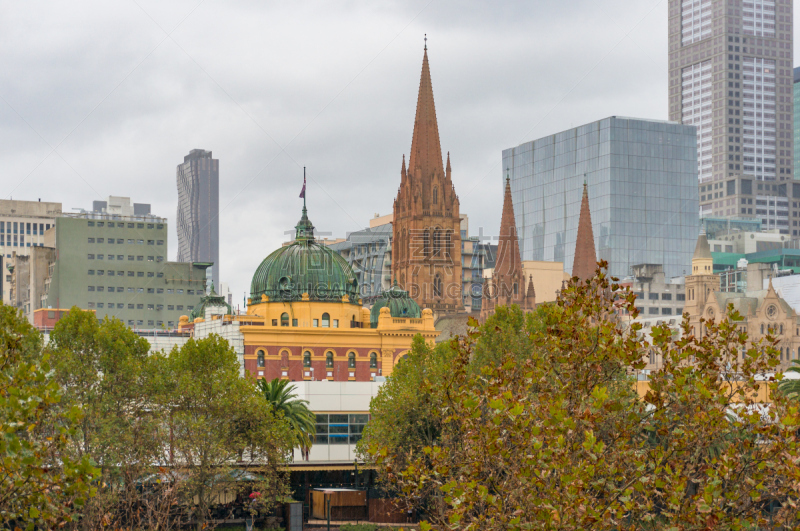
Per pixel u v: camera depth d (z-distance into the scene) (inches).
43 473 1210.6
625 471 1302.9
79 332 3531.0
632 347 1349.7
